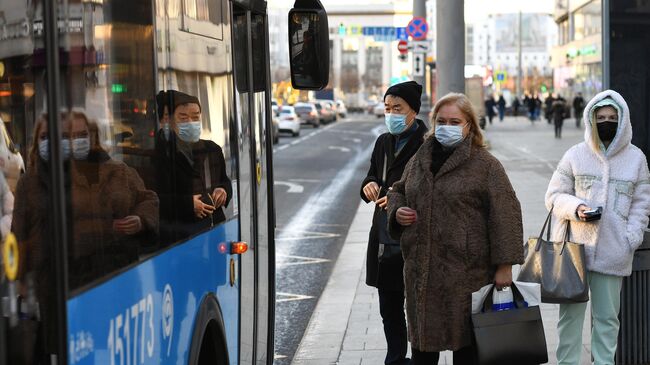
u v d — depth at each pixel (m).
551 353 13.00
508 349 8.58
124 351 5.31
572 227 10.56
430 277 8.80
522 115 150.88
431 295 8.79
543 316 15.18
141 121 5.80
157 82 6.15
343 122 143.25
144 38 5.91
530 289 8.80
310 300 18.11
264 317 9.84
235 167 8.46
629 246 10.42
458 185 8.73
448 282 8.73
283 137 92.19
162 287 6.11
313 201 35.91
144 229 5.77
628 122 10.34
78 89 4.81
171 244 6.36
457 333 8.72
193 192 6.95
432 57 78.44
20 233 4.32
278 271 21.36
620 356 11.50
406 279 9.02
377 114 172.00
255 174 9.41
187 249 6.77
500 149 62.88
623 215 10.41
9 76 4.33
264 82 10.12
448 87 28.20
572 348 10.84
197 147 7.11
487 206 8.77
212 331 7.64
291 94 191.75
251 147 9.25
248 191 9.07
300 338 15.06
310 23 10.26
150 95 5.99
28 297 4.33
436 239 8.79
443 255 8.77
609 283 10.54
